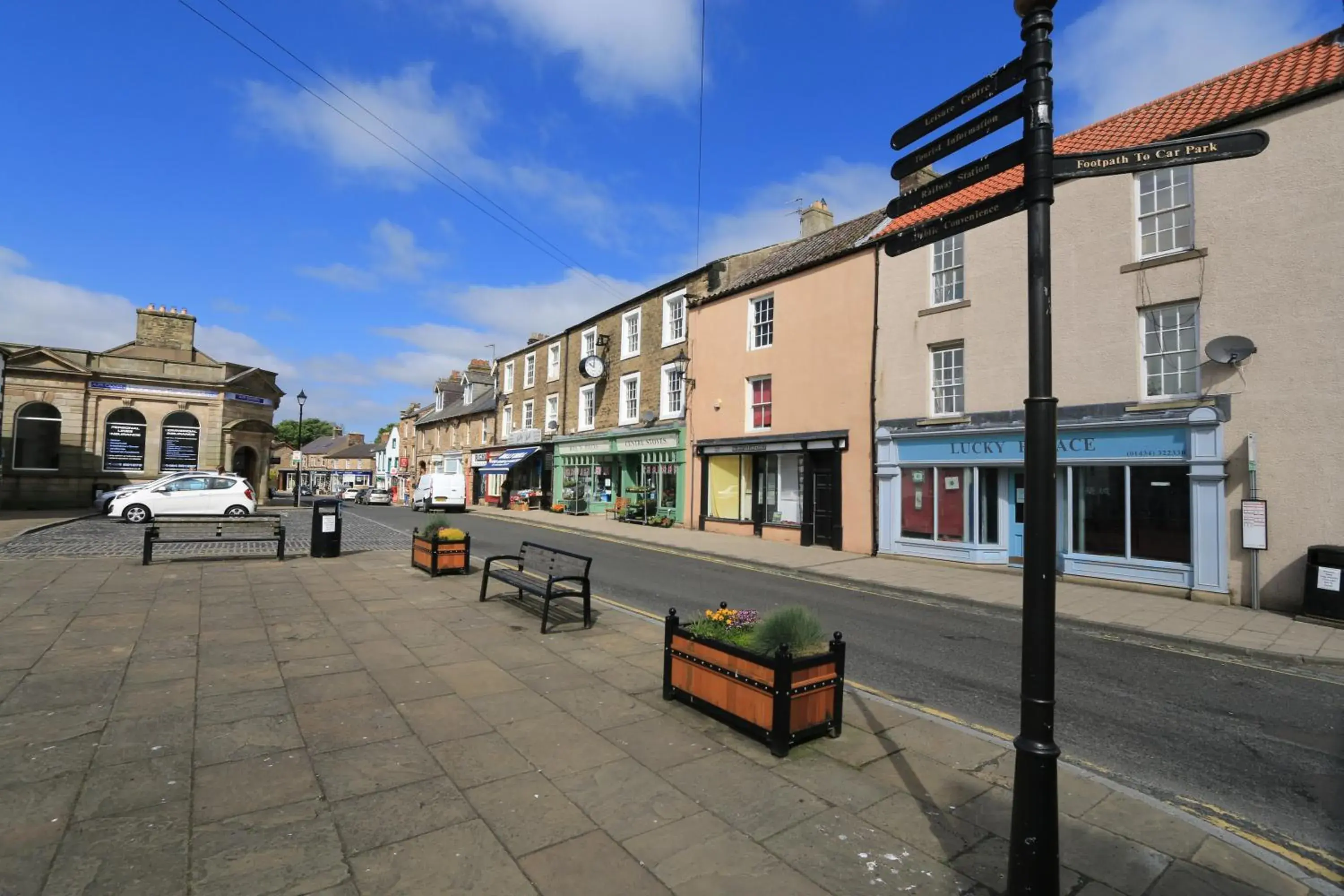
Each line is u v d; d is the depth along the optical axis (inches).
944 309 537.0
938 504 533.3
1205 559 389.4
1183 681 248.5
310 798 134.1
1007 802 140.9
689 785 144.5
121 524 716.7
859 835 126.8
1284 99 375.2
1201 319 399.5
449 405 1834.4
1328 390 354.0
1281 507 366.0
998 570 491.2
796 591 419.5
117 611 286.0
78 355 988.6
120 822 123.4
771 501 703.1
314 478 3134.8
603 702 193.2
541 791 139.7
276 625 270.1
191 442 1056.8
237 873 109.3
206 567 410.0
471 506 1454.2
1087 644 307.6
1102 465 435.8
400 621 280.5
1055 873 99.4
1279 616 353.7
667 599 375.9
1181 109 445.1
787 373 681.0
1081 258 453.1
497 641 254.4
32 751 151.1
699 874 112.7
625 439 924.6
